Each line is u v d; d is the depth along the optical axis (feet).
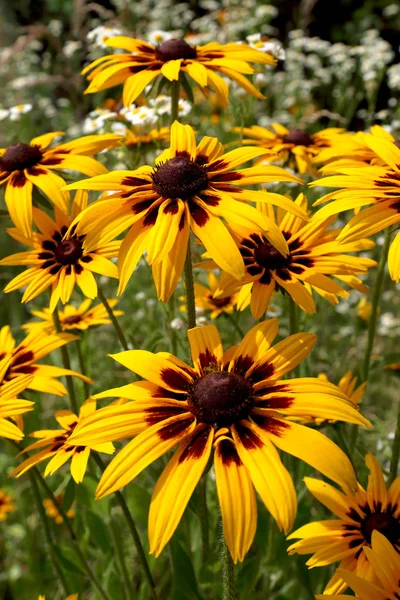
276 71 5.19
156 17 4.70
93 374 2.58
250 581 1.82
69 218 1.90
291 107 4.32
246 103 2.47
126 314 2.81
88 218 1.56
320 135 2.35
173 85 2.04
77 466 1.60
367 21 5.71
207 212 1.54
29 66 4.66
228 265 1.49
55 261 1.83
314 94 4.85
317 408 1.43
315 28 5.91
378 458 2.26
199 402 1.44
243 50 2.09
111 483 1.38
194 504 1.81
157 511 1.36
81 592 2.09
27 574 2.48
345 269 1.73
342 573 1.46
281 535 1.92
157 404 1.46
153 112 2.27
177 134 1.73
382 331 3.07
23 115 3.21
